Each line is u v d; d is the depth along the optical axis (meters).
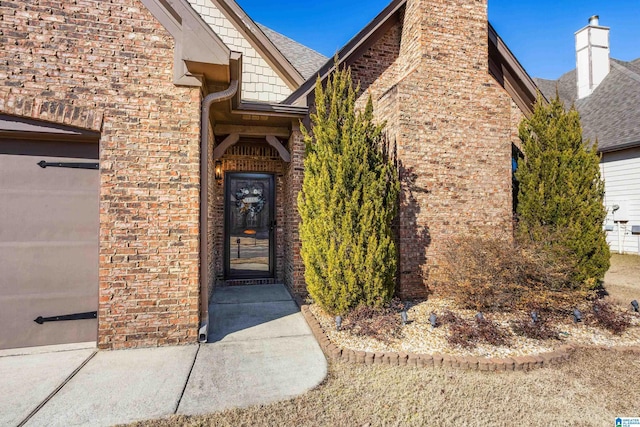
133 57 4.20
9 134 4.00
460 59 6.69
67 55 4.00
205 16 7.17
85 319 4.24
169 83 4.30
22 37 3.89
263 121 6.57
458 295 5.38
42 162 4.14
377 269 5.01
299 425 2.71
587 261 6.12
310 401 3.04
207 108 4.58
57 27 3.98
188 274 4.29
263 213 8.00
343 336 4.41
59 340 4.16
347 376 3.51
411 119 6.33
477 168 6.66
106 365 3.66
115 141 4.11
